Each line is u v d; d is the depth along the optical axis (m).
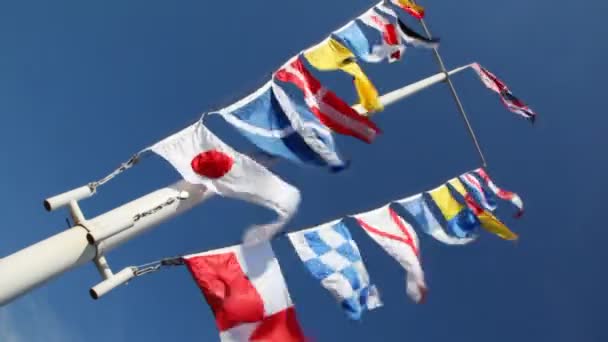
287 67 10.83
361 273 10.12
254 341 8.40
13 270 7.25
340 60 11.65
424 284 11.01
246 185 9.17
